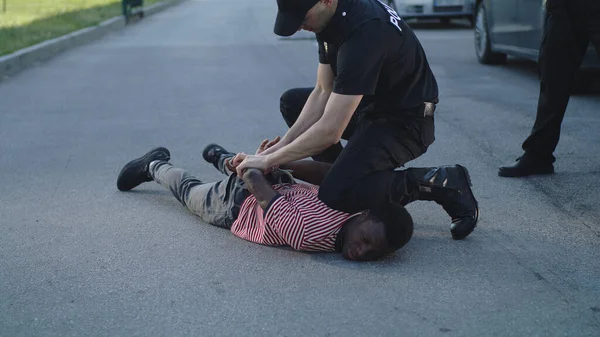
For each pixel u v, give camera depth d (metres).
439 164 5.69
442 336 2.96
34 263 3.78
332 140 3.71
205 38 15.27
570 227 4.25
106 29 17.12
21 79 10.26
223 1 30.08
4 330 3.06
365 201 3.79
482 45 10.82
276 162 3.85
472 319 3.10
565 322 3.07
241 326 3.06
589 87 8.42
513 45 9.62
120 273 3.63
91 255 3.88
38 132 6.93
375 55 3.58
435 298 3.31
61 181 5.30
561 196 4.84
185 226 4.31
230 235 4.15
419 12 15.94
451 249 3.91
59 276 3.61
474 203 4.03
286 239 3.80
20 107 8.20
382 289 3.41
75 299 3.35
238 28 17.50
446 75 9.95
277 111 7.73
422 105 3.83
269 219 3.83
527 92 8.67
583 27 4.96
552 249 3.91
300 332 3.00
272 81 9.62
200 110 7.84
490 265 3.69
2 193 5.03
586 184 5.09
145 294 3.39
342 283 3.48
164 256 3.85
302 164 4.33
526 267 3.66
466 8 15.86
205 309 3.23
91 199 4.85
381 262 3.73
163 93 8.91
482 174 5.39
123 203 4.75
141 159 4.89
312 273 3.60
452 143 6.33
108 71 10.87
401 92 3.80
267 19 20.08
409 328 3.03
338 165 3.80
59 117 7.61
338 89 3.63
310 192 3.95
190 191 4.43
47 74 10.70
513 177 5.29
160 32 16.98
